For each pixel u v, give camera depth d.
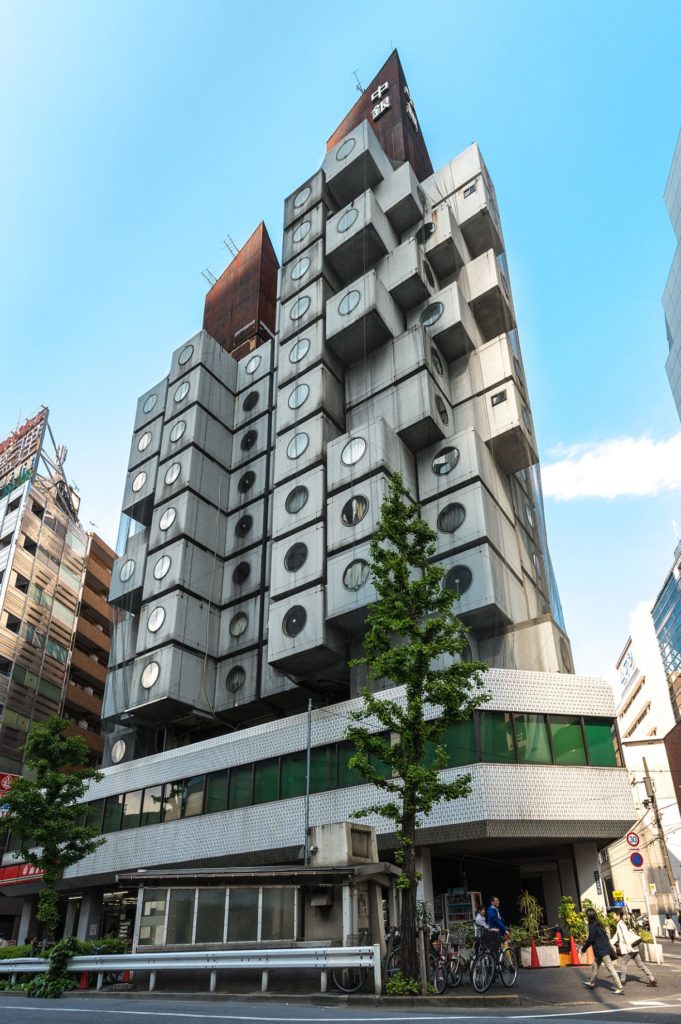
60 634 58.75
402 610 16.92
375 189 47.97
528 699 25.08
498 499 37.06
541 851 27.36
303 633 33.75
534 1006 12.84
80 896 37.47
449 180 49.62
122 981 17.77
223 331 60.62
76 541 64.31
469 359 41.84
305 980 14.72
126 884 17.81
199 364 49.09
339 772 27.47
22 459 62.69
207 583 42.50
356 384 41.44
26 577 56.81
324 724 28.89
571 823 23.33
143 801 34.62
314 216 47.41
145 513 48.56
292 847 27.28
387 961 14.79
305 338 42.84
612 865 51.19
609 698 25.84
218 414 48.88
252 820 29.28
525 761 24.02
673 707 80.31
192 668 39.31
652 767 61.03
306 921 15.70
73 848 24.95
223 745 32.31
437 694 16.03
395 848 24.66
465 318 41.75
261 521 43.53
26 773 50.06
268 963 14.55
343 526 34.69
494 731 24.27
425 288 42.47
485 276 43.91
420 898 23.89
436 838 23.70
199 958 15.39
